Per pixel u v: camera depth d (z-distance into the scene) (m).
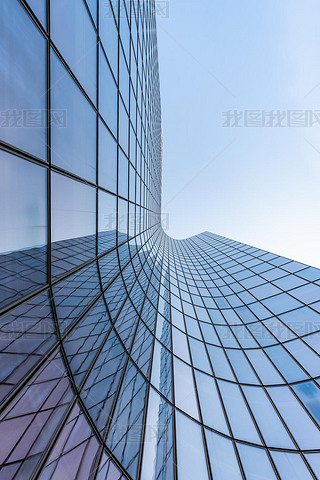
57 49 5.76
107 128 9.69
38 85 5.02
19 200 4.51
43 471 4.13
